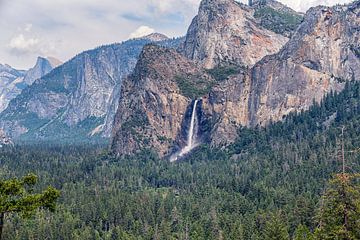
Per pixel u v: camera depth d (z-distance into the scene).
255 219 161.75
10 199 53.12
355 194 66.44
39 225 182.38
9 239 167.38
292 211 155.88
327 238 68.50
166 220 188.12
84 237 175.50
